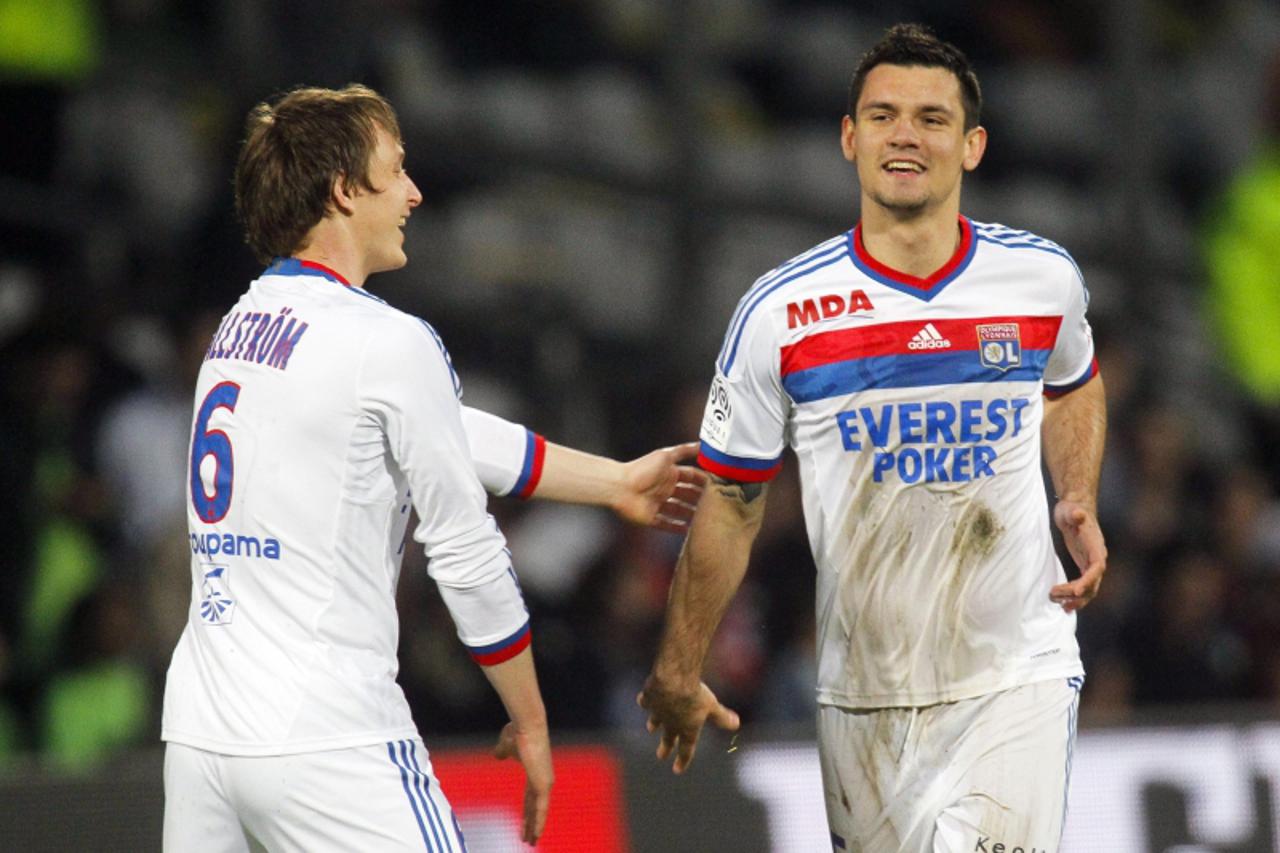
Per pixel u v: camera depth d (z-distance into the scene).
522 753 12.34
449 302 31.33
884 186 12.55
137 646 24.84
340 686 11.45
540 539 28.17
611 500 13.80
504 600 11.92
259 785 11.38
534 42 32.75
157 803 18.69
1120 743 20.38
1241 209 35.12
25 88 28.83
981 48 35.47
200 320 26.94
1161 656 26.70
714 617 13.46
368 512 11.66
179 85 29.89
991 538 12.86
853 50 34.81
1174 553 27.84
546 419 30.72
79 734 24.19
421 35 31.89
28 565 24.62
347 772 11.37
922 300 12.70
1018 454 12.87
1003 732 12.92
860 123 12.76
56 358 25.72
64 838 18.44
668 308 32.19
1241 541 29.11
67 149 29.17
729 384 13.05
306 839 11.39
